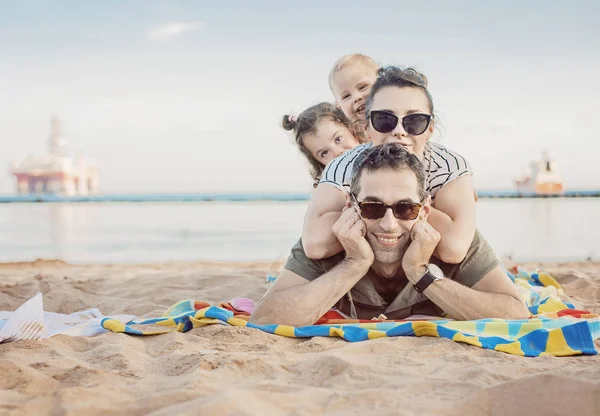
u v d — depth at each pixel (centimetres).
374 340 316
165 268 859
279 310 346
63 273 788
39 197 5928
